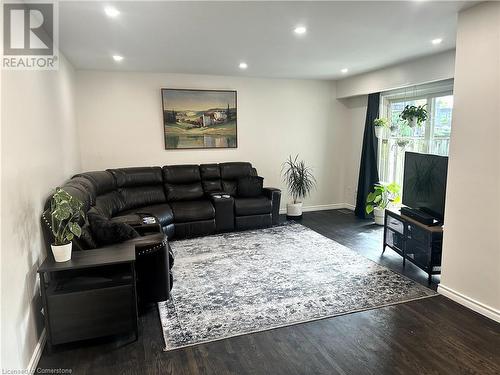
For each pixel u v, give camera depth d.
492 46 2.54
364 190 5.95
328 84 6.42
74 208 2.38
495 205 2.60
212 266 3.75
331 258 3.98
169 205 4.96
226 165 5.68
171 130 5.55
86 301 2.28
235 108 5.88
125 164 5.40
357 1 2.54
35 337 2.23
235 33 3.30
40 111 2.73
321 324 2.61
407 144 5.05
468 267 2.83
